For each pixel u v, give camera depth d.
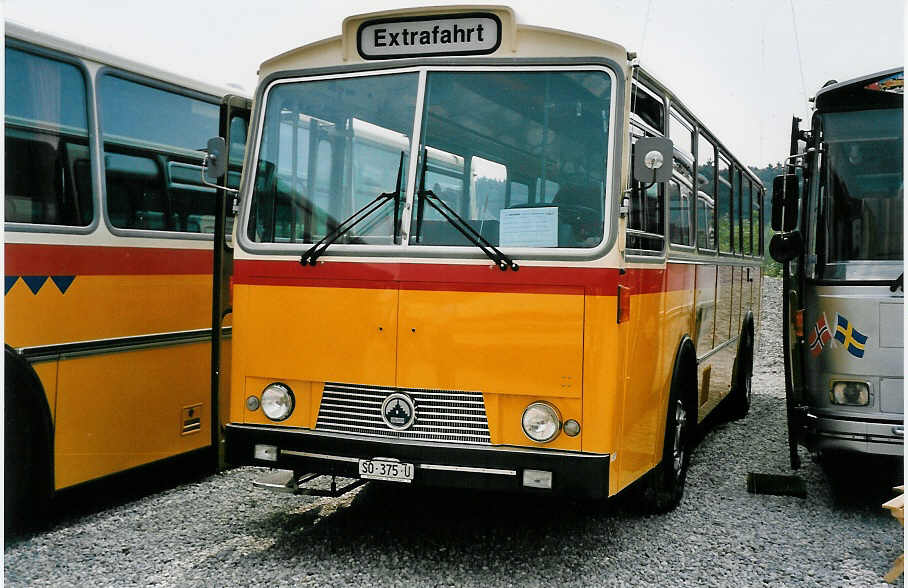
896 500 4.88
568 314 4.60
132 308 6.07
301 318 4.97
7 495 5.33
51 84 5.52
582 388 4.57
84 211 5.72
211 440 6.35
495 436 4.64
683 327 6.53
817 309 6.19
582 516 6.02
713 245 8.03
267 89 5.35
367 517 5.86
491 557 5.12
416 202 4.88
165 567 4.89
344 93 5.15
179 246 6.48
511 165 4.82
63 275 5.54
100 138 5.85
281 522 5.73
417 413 4.74
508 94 4.88
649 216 5.41
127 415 6.06
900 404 5.88
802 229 6.48
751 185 10.97
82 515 5.88
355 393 4.85
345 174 5.06
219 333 5.82
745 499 6.57
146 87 6.24
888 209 6.14
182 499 6.28
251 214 5.23
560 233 4.70
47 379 5.46
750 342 10.70
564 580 4.79
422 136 4.94
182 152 6.57
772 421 10.11
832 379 6.06
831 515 6.16
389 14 5.05
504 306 4.66
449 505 6.18
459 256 4.72
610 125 4.76
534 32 4.89
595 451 4.55
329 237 4.95
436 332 4.73
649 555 5.22
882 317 5.93
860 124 6.31
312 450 4.86
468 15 4.95
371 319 4.83
